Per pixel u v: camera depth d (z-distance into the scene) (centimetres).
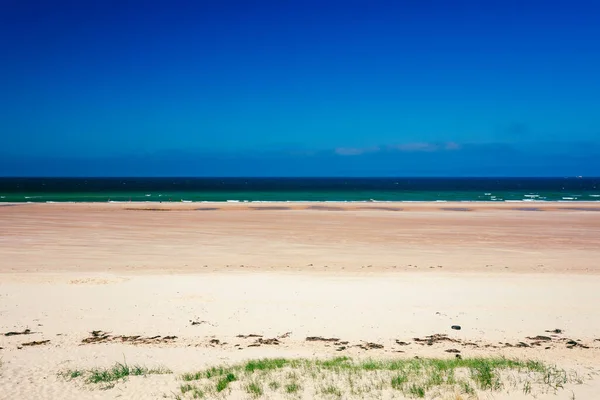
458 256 2669
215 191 11181
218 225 3981
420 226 4006
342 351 1187
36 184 15850
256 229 3759
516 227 3988
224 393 805
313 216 4722
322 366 978
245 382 858
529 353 1171
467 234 3566
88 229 3653
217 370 969
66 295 1673
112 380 918
